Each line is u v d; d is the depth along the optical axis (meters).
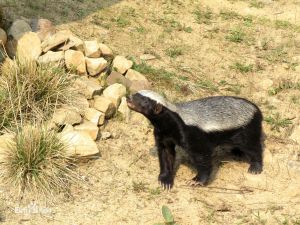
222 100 7.36
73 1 10.38
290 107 8.93
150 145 7.87
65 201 6.73
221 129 7.15
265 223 6.71
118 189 7.03
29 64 7.90
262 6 11.94
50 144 7.03
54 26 9.49
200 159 7.12
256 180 7.45
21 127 7.25
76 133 7.38
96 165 7.36
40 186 6.76
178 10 11.16
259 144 7.58
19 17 9.28
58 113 7.71
